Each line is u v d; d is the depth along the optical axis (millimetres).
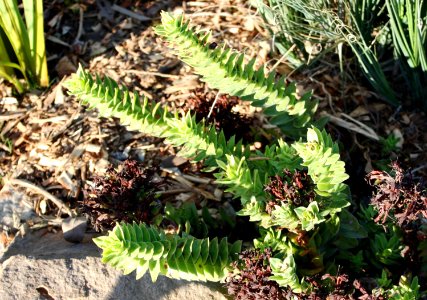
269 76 885
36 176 1012
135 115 873
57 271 858
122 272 858
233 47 1112
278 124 918
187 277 799
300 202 788
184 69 1105
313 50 1077
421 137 1021
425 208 773
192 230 888
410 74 1020
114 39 1166
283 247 812
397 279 869
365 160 1002
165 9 1195
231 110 999
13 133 1067
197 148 869
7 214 975
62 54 1160
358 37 1013
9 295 836
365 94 1062
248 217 933
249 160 877
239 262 817
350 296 754
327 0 1003
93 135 1034
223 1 1185
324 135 803
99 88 860
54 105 1090
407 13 942
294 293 773
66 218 957
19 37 1065
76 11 1207
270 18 1053
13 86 1122
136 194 877
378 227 870
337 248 859
